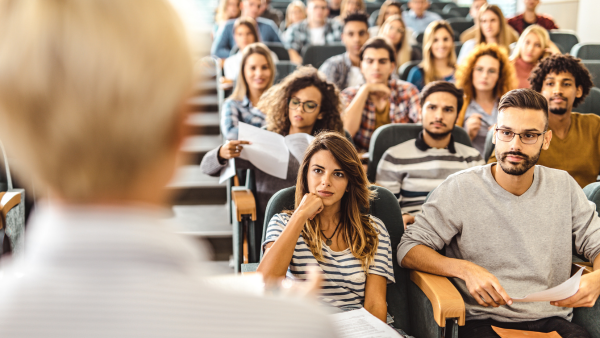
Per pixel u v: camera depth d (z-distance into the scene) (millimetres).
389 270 1554
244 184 2680
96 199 348
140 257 333
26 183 351
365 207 1605
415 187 2275
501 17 4293
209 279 382
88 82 316
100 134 325
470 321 1586
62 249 331
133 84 324
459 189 1654
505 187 1612
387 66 3039
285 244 1398
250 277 445
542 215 1592
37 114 319
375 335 1239
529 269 1577
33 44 314
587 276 1464
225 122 2955
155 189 364
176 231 368
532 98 1524
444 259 1528
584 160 2256
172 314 330
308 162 1556
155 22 336
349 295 1495
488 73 2949
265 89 3000
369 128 3068
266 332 347
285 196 1707
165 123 344
